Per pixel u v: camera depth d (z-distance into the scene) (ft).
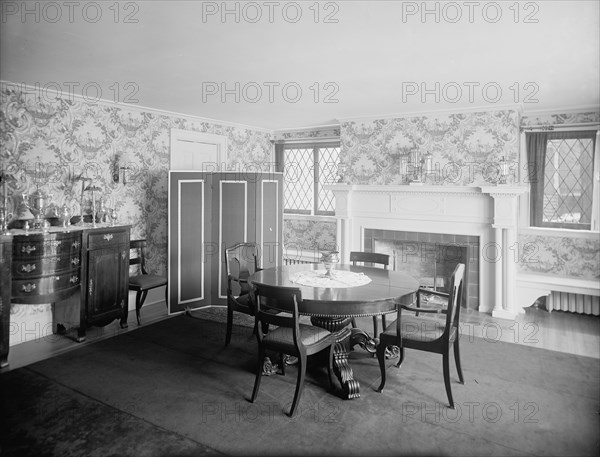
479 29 8.87
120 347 12.51
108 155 15.71
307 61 11.05
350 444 7.66
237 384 10.10
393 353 11.84
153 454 7.36
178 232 16.26
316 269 12.74
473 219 16.25
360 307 9.19
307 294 9.61
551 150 16.90
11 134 12.90
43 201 12.72
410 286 10.49
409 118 17.57
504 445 7.63
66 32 9.12
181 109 17.20
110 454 7.34
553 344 12.95
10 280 11.17
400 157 17.79
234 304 12.42
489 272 16.15
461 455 7.35
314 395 9.57
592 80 12.58
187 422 8.38
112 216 14.96
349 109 16.92
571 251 16.57
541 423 8.36
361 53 10.36
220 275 17.25
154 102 15.88
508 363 11.41
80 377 10.43
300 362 8.73
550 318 15.75
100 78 12.62
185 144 18.84
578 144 16.47
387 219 18.02
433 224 17.04
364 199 18.43
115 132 15.93
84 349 12.35
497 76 12.24
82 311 12.96
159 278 15.47
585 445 7.62
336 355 9.76
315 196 22.16
